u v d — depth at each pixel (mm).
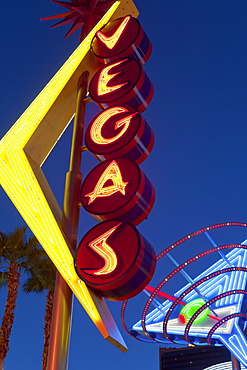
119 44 16484
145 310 42469
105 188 12156
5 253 32406
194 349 155250
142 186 12039
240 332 44156
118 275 10328
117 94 14812
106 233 11047
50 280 33000
